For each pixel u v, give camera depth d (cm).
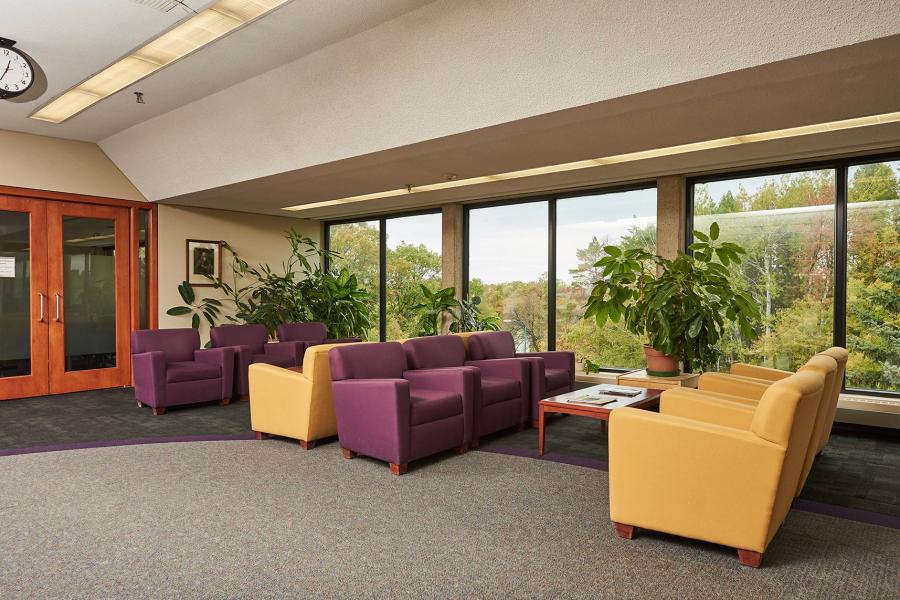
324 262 1036
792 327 594
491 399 512
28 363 730
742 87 368
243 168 657
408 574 272
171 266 849
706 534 288
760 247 612
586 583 264
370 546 301
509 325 804
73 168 761
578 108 406
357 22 433
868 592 257
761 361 609
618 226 714
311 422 477
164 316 841
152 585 262
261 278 918
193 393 645
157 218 837
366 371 480
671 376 529
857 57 322
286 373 496
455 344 581
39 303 738
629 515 307
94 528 325
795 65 333
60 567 279
